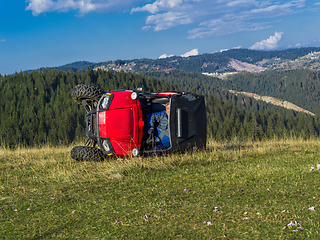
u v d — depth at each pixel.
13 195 4.20
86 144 7.52
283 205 3.18
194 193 3.88
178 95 7.05
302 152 6.91
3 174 5.70
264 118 178.50
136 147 6.58
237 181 4.34
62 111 154.50
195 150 7.10
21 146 10.52
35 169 6.07
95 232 2.77
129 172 5.29
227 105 190.88
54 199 3.93
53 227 2.95
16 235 2.79
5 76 191.38
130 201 3.67
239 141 10.11
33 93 179.62
